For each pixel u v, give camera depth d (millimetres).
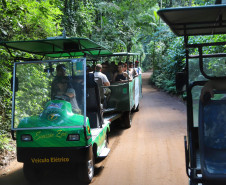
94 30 20812
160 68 27531
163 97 18641
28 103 5461
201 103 3387
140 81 14391
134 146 7988
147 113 13008
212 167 3129
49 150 5281
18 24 7059
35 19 8336
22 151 5355
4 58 7621
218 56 4309
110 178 5805
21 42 5434
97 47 6465
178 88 4219
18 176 6078
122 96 9797
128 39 23641
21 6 7223
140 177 5781
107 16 22734
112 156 7223
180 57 16531
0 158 6945
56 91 5504
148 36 28875
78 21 15781
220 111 3340
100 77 9125
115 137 9117
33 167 5578
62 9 14375
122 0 23906
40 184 5648
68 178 5934
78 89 5402
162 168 6211
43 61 5566
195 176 3285
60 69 5523
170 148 7613
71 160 5246
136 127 10336
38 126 5332
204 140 3293
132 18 24000
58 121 5316
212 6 2838
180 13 3072
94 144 6020
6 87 7809
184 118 11492
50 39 5387
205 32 4375
